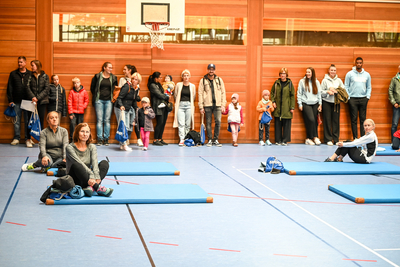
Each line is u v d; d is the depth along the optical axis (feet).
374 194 15.44
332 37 36.04
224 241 10.53
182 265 8.91
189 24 34.45
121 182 17.81
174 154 27.37
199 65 34.73
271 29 35.35
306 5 35.58
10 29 32.73
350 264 9.12
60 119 32.94
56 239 10.45
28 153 26.78
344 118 36.32
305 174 20.29
